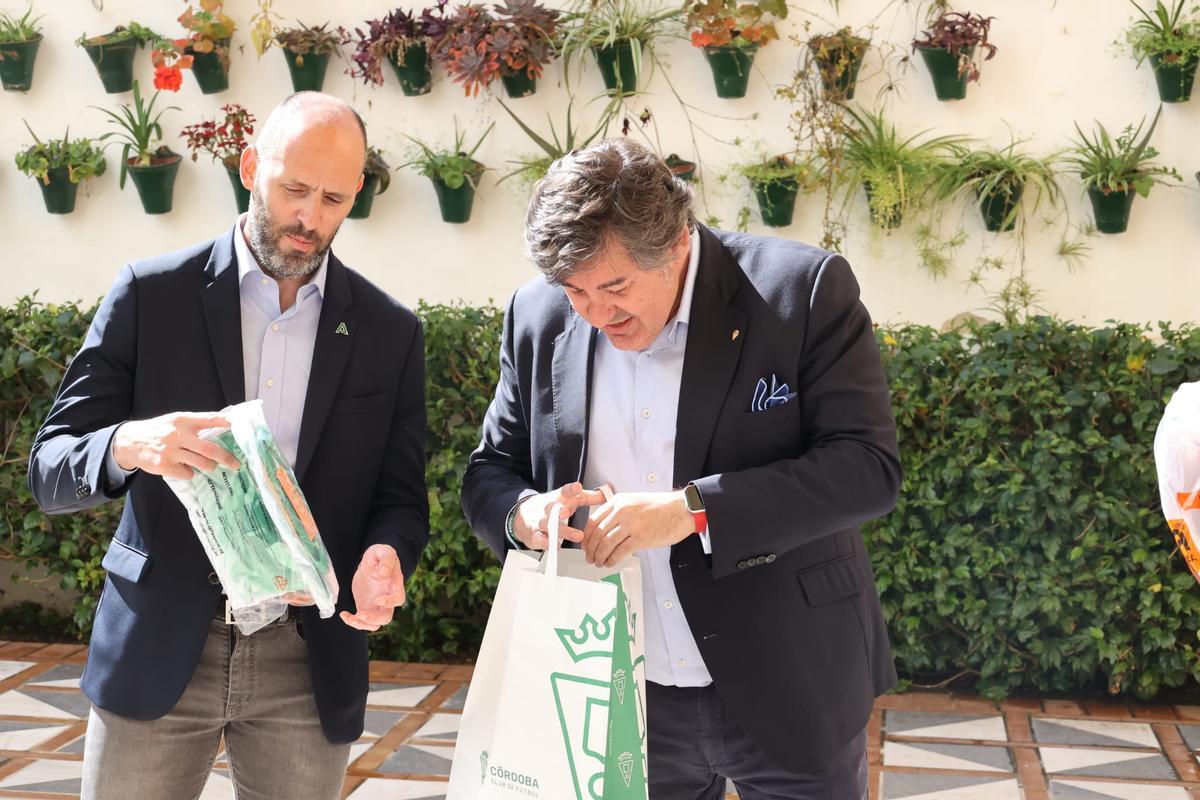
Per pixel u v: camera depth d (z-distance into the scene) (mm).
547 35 4719
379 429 2199
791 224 4777
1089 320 4609
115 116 5062
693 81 4766
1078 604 4270
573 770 1751
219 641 2078
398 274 5035
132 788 2061
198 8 5000
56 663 4699
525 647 1788
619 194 1735
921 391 4387
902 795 3531
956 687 4484
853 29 4641
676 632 2023
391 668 4691
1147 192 4406
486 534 2049
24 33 5004
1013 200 4531
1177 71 4371
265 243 2053
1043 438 4199
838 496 1874
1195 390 2012
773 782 2025
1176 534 2010
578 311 1857
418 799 3512
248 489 1860
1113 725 4109
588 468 2043
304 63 4855
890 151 4547
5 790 3496
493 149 4918
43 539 4840
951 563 4332
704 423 1958
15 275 5211
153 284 2111
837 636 1994
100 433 1901
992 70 4582
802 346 1961
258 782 2156
